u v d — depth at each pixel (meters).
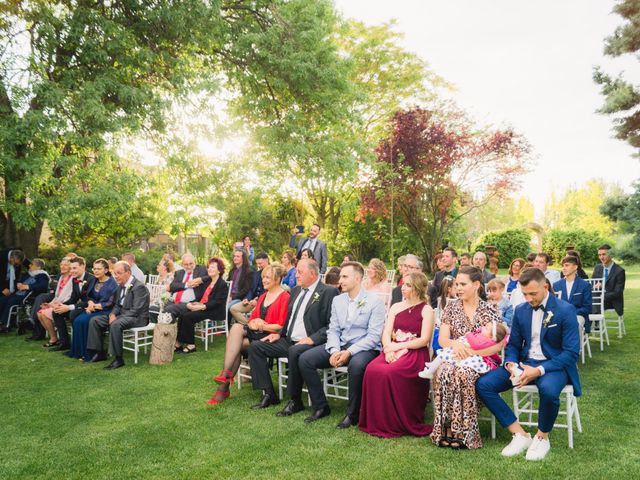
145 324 6.84
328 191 18.14
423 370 4.13
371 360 4.35
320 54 11.94
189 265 8.01
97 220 9.88
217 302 7.54
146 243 18.19
